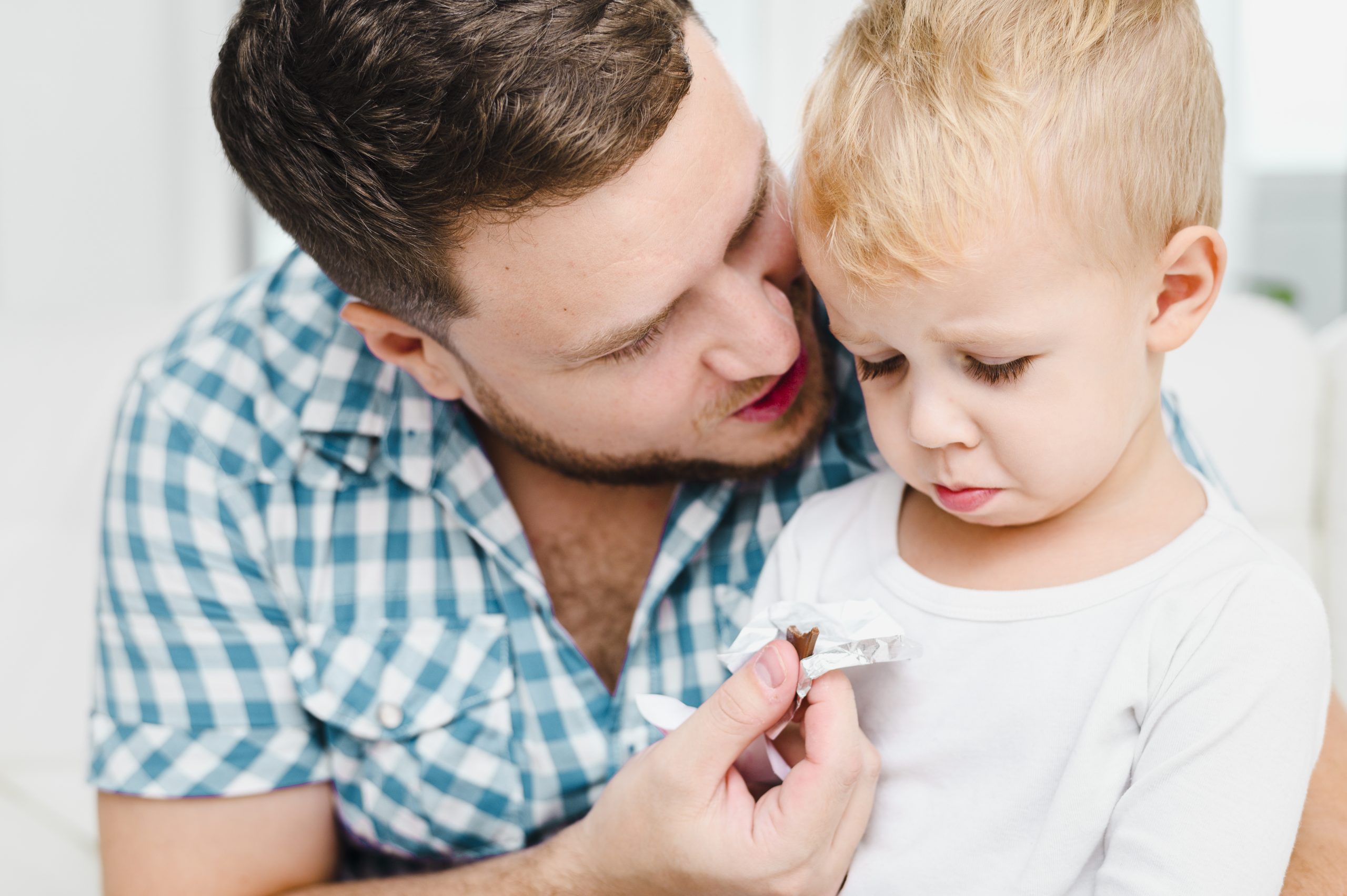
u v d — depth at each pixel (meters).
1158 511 0.73
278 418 1.01
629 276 0.73
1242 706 0.65
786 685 0.72
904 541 0.82
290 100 0.76
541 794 0.99
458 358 0.88
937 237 0.65
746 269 0.81
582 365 0.81
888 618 0.71
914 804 0.74
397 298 0.83
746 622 0.97
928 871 0.72
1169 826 0.64
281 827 1.01
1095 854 0.69
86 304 2.24
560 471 0.96
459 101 0.70
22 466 1.45
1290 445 1.31
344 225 0.79
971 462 0.70
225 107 0.81
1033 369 0.66
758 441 0.89
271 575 1.00
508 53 0.69
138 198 2.25
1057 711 0.69
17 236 2.21
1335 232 2.61
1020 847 0.69
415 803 0.99
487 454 1.03
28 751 1.43
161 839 0.98
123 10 2.21
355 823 1.04
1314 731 0.66
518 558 0.99
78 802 1.42
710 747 0.74
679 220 0.72
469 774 0.98
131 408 1.03
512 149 0.69
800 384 0.87
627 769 0.83
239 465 1.00
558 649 1.00
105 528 1.02
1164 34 0.70
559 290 0.75
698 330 0.79
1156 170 0.67
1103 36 0.68
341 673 0.98
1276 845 0.64
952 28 0.69
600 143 0.69
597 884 0.83
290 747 1.00
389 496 1.02
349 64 0.73
